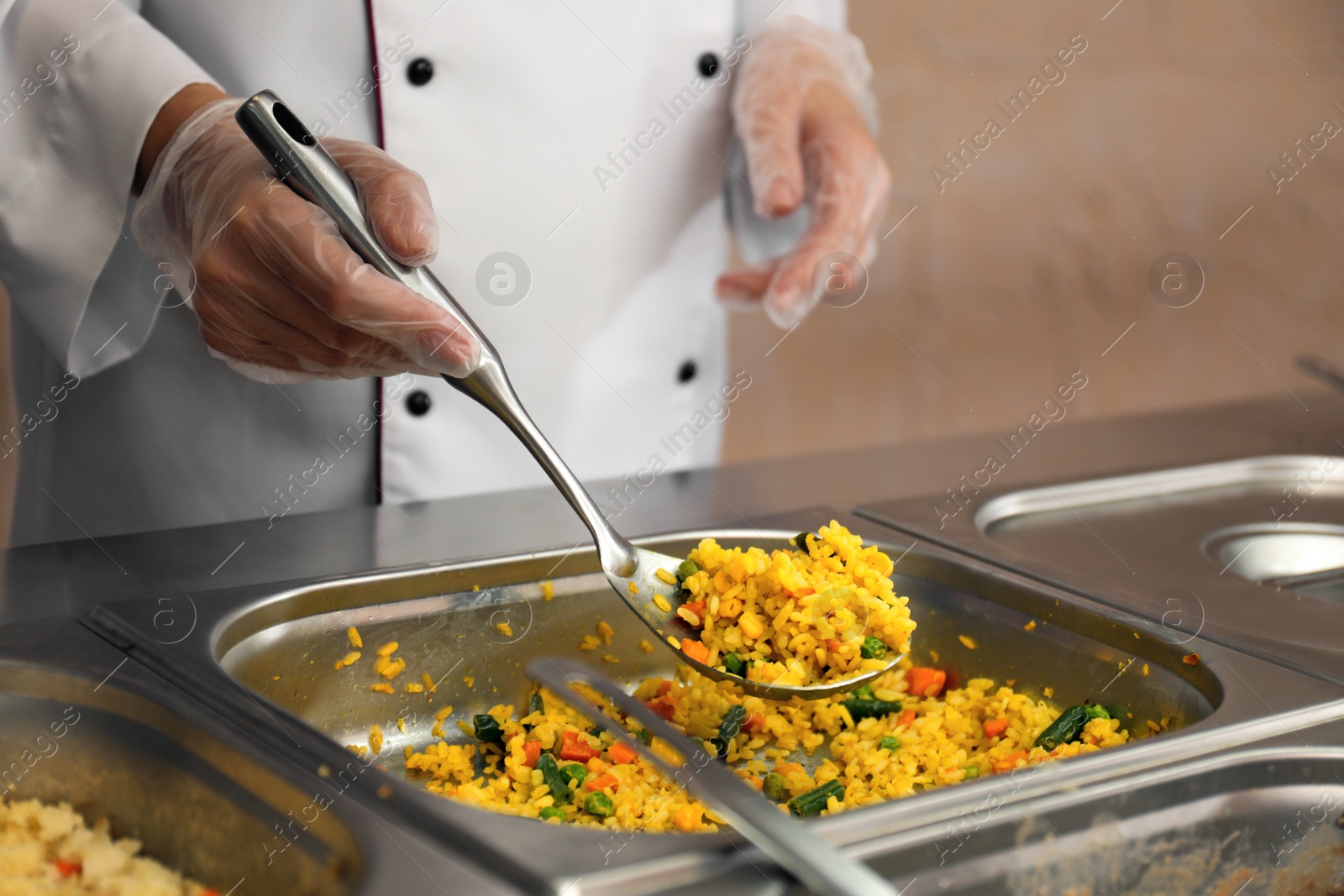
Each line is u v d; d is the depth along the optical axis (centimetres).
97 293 120
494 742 91
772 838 52
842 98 149
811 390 338
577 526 110
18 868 64
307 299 91
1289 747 66
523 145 131
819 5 165
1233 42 351
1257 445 152
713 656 84
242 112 80
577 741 87
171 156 101
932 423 352
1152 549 114
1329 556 126
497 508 116
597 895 49
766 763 90
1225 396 379
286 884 59
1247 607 94
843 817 55
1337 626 90
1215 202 366
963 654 100
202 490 131
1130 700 87
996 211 346
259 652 84
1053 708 92
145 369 127
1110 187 356
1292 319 374
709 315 158
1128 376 372
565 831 54
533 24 127
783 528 109
